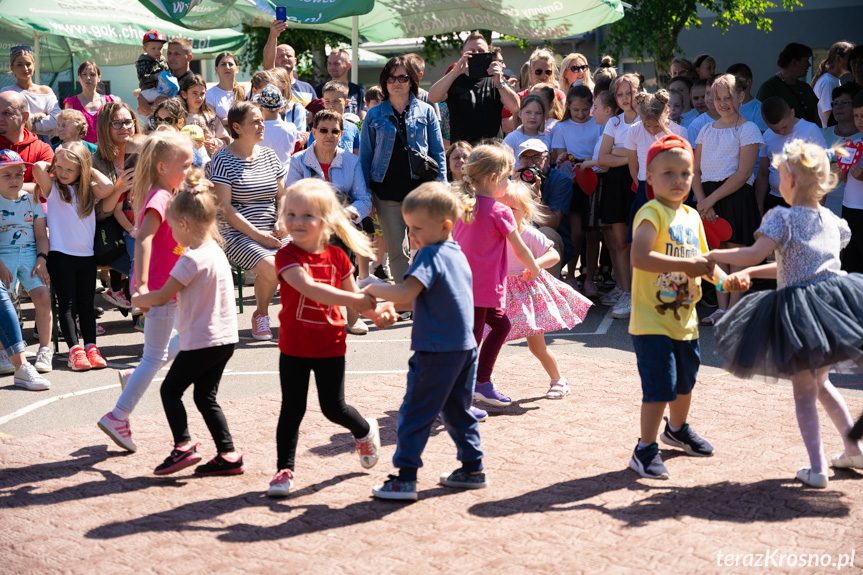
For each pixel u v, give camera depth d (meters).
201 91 8.80
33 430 4.99
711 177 7.26
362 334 7.30
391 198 7.47
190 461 4.18
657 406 4.00
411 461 3.78
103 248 6.73
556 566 3.16
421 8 10.71
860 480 3.93
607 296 8.33
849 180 7.22
